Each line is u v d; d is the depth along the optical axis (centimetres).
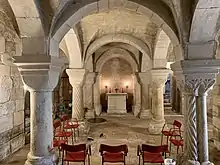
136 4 398
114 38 750
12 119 525
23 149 560
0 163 462
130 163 467
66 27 393
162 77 712
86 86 1086
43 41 351
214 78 362
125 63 1268
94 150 563
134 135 725
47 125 367
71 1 376
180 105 1203
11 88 518
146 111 1066
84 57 730
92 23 649
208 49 361
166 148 356
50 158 360
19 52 568
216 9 321
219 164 456
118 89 1266
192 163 359
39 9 334
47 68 351
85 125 745
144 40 734
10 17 480
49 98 373
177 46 396
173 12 376
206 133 372
